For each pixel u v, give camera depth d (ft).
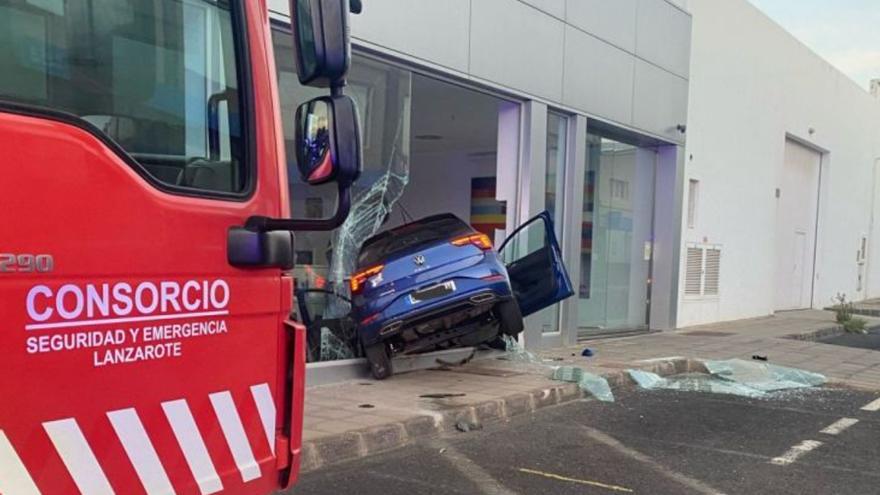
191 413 7.01
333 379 24.81
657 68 42.39
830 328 52.37
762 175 58.70
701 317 50.52
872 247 92.99
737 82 53.52
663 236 45.62
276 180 7.96
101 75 6.67
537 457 18.31
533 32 32.35
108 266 6.27
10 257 5.61
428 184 57.52
